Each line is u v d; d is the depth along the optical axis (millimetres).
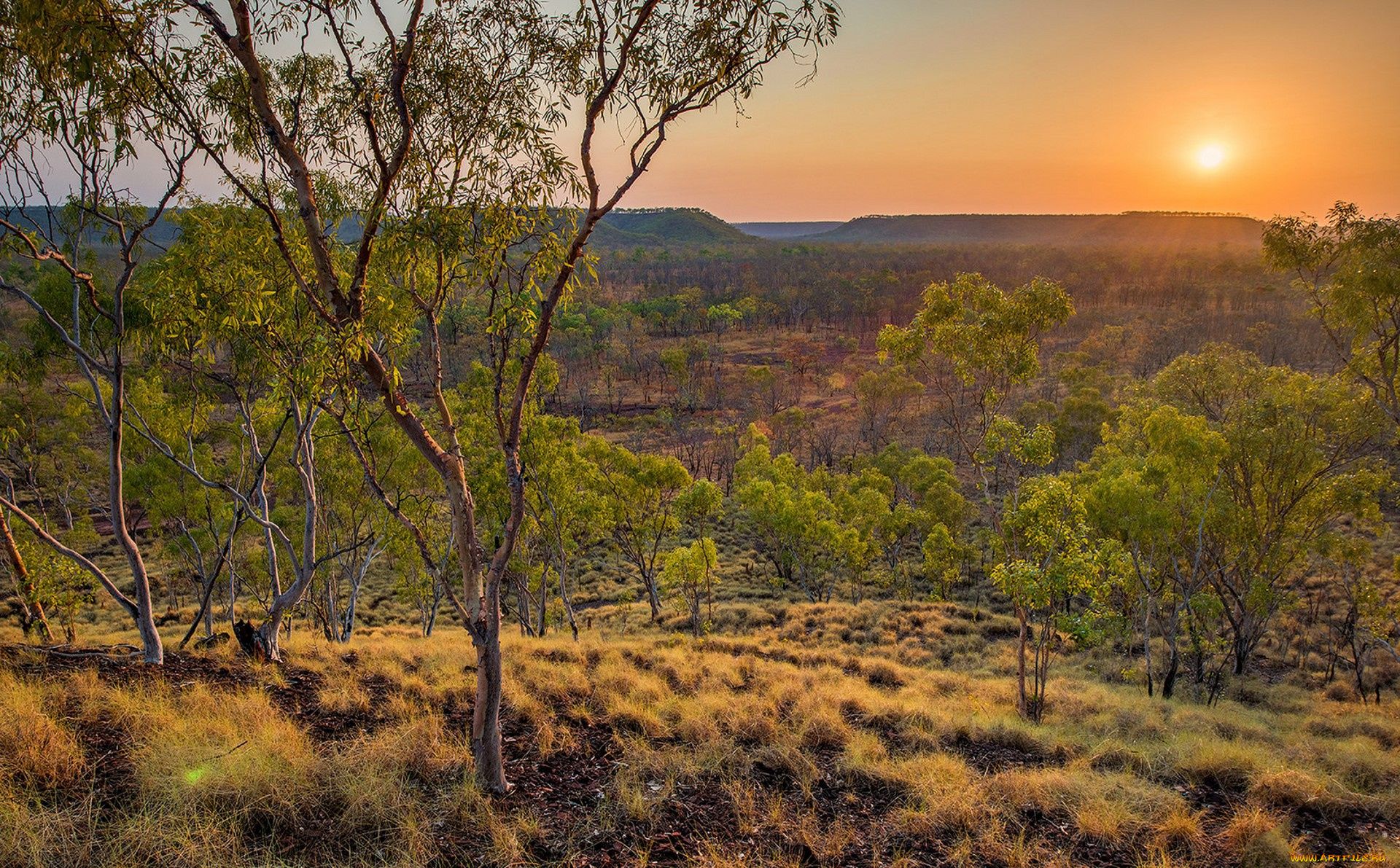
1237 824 6500
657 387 96625
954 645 25328
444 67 5887
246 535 24000
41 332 11875
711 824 6293
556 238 5637
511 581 26406
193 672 9578
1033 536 13852
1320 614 27609
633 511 31766
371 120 5316
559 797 6641
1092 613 13734
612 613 32812
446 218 5215
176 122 5895
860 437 71500
